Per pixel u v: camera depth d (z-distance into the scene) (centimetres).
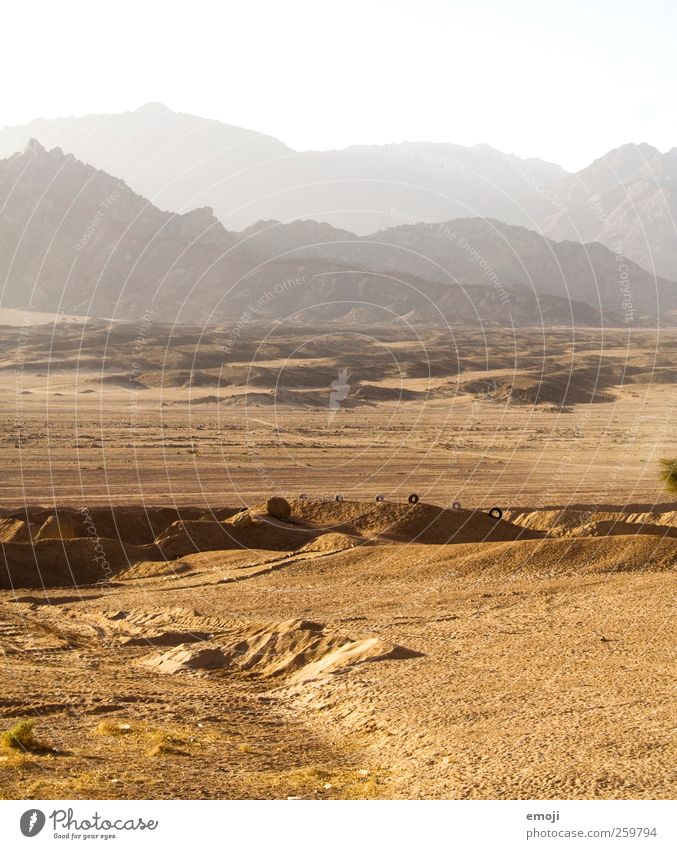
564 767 1202
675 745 1255
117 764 1291
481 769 1232
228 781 1225
